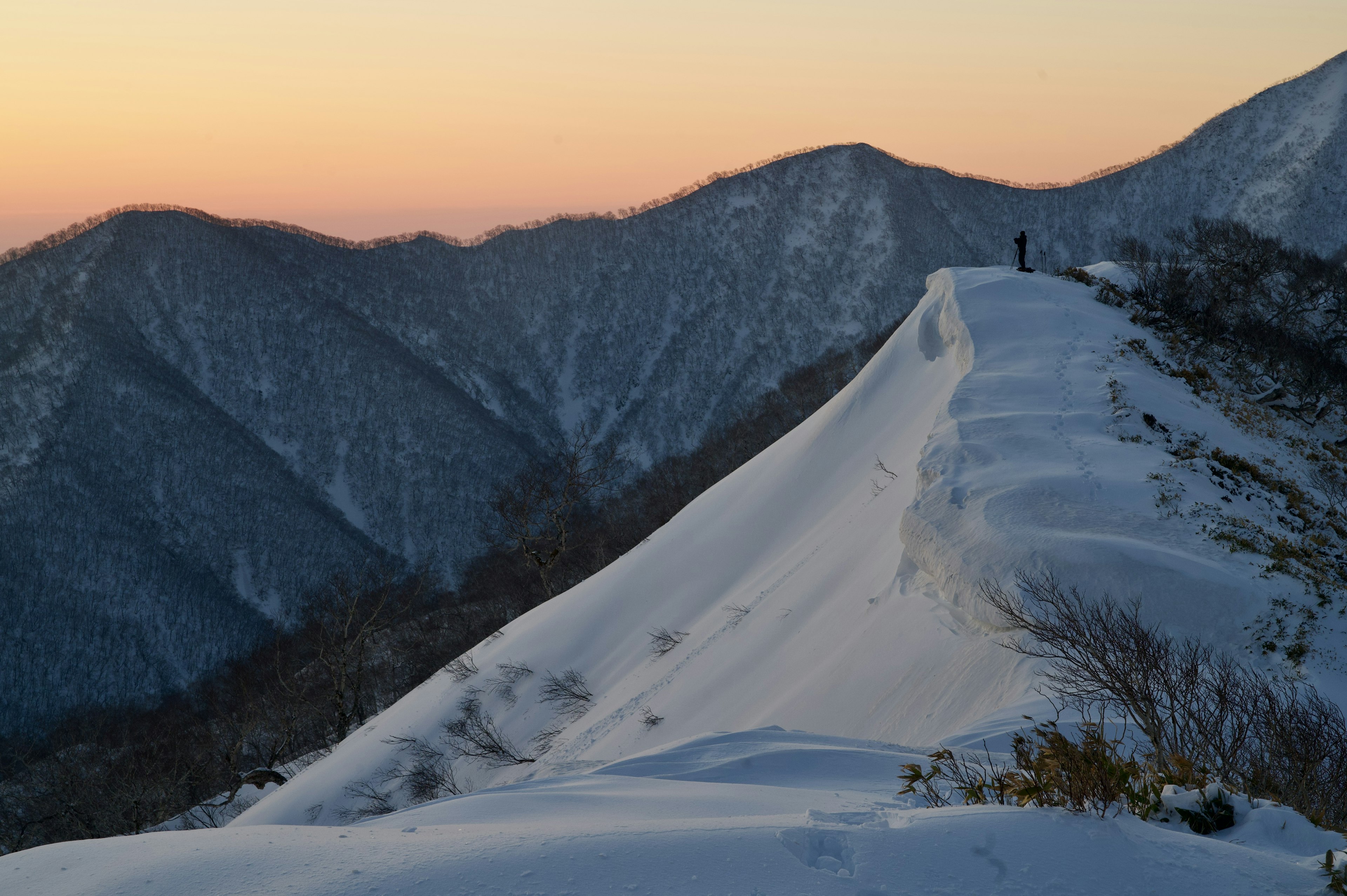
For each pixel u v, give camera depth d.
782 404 91.50
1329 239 164.50
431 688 35.31
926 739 12.42
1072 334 26.08
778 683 19.31
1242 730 6.68
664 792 6.49
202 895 3.62
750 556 31.53
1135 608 11.68
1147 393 21.48
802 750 8.25
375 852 3.92
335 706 48.91
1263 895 3.39
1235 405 25.23
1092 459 16.92
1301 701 9.59
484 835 4.08
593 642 32.41
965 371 26.19
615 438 171.62
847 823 4.06
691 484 72.25
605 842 3.81
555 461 65.75
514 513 50.66
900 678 14.73
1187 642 9.60
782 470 34.69
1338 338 40.44
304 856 3.93
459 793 26.84
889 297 196.62
